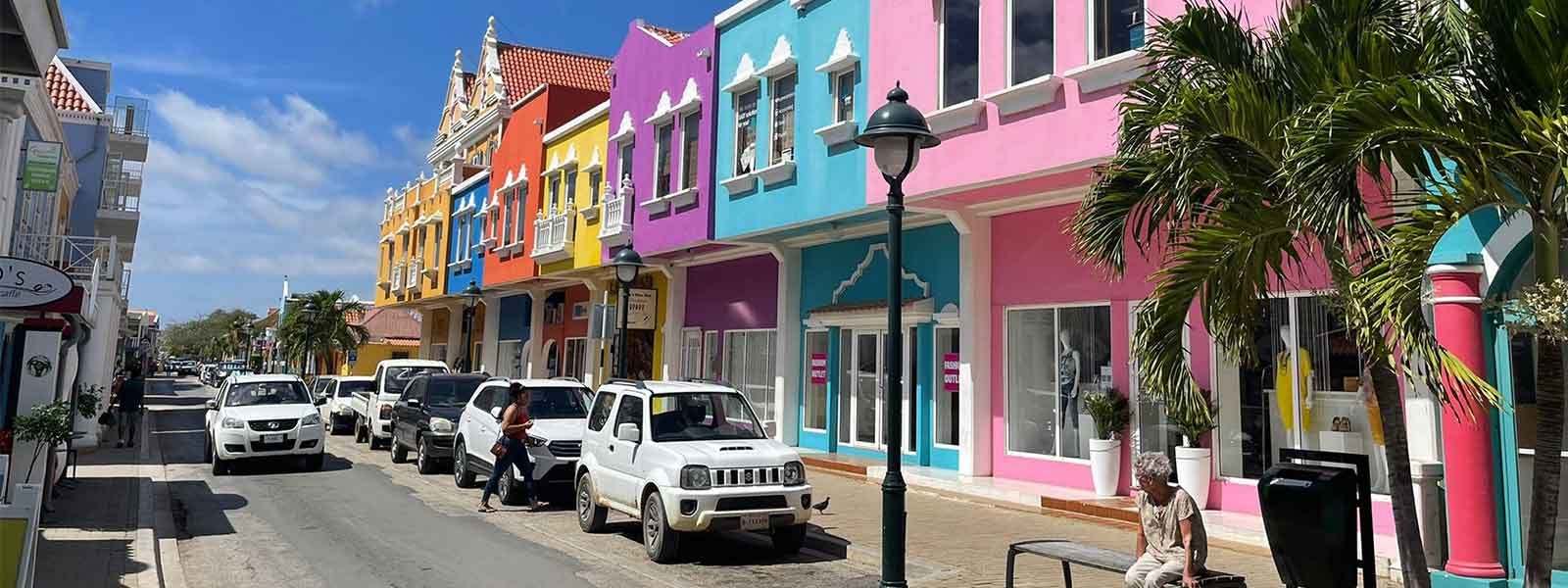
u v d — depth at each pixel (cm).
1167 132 615
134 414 2116
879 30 1408
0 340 1050
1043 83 1105
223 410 1717
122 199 2588
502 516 1212
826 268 1797
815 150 1530
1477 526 691
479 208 3016
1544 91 496
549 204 2545
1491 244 688
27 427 972
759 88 1700
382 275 4162
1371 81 493
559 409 1416
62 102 2512
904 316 1530
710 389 1065
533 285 2745
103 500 1278
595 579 859
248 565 916
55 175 1405
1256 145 584
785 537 970
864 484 1473
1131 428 1194
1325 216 500
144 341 8944
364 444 2283
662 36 2136
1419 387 877
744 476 921
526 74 3475
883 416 1638
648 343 2284
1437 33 553
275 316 7894
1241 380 1101
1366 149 502
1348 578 593
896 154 734
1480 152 511
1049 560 905
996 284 1398
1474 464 693
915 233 1574
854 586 830
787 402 1830
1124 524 1063
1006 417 1374
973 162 1215
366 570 893
